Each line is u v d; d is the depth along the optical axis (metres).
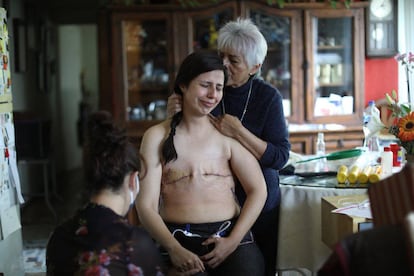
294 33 4.24
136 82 4.38
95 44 8.59
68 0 6.50
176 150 1.93
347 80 4.32
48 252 1.47
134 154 1.46
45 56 6.56
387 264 1.13
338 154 2.70
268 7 4.22
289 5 4.19
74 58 8.19
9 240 2.46
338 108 4.30
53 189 5.70
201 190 1.92
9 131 2.52
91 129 1.47
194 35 4.29
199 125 1.97
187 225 1.91
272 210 2.28
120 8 4.22
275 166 2.13
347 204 2.12
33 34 6.07
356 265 1.15
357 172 2.38
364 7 4.23
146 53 4.36
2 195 2.39
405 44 4.24
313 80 4.28
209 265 1.86
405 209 1.19
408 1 4.21
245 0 4.22
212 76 1.86
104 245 1.39
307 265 2.36
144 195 1.91
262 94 2.21
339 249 1.17
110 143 1.45
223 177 1.97
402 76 3.81
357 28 4.24
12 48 5.32
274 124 2.20
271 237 2.33
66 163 7.73
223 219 1.93
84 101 8.38
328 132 4.09
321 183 2.41
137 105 4.39
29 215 5.07
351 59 4.29
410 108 2.62
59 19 7.15
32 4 5.99
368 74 4.48
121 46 4.27
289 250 2.36
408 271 1.11
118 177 1.43
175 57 4.29
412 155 2.45
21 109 5.65
